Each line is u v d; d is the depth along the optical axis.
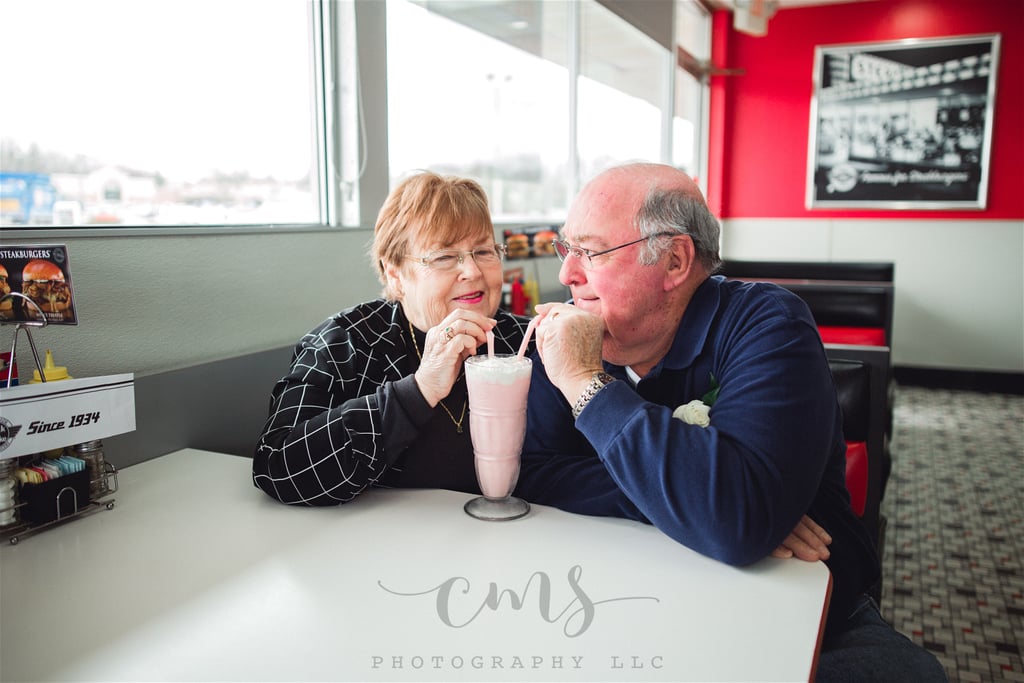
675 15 5.05
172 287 1.48
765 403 1.02
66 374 1.16
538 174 3.76
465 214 1.28
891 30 5.65
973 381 5.63
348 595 0.87
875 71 5.72
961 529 2.86
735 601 0.87
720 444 0.97
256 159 1.89
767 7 4.04
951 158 5.56
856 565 1.19
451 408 1.30
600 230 1.13
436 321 1.32
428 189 1.29
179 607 0.85
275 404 1.27
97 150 1.48
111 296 1.36
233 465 1.38
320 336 1.34
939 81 5.53
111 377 1.16
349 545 1.01
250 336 1.69
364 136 2.07
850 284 3.97
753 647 0.77
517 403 1.09
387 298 1.41
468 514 1.12
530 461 1.30
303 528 1.08
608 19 4.06
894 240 5.82
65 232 1.29
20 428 1.04
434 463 1.29
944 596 2.33
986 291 5.58
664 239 1.11
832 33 5.83
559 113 3.83
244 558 0.98
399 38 2.38
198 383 1.52
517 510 1.12
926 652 1.07
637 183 1.14
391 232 1.32
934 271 5.71
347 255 2.00
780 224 6.20
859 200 5.90
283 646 0.77
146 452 1.42
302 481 1.13
